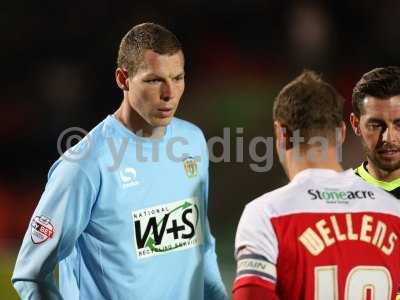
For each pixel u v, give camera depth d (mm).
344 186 9977
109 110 49469
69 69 50562
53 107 48531
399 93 12102
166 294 11648
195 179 12094
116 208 11242
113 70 51281
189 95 49062
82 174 10961
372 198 9930
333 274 9508
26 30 52531
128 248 11328
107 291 11398
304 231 9602
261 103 48125
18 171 46125
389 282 9633
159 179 11625
